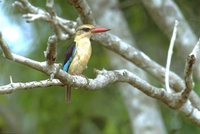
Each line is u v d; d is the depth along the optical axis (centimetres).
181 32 1199
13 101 1600
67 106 1481
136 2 1420
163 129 1320
